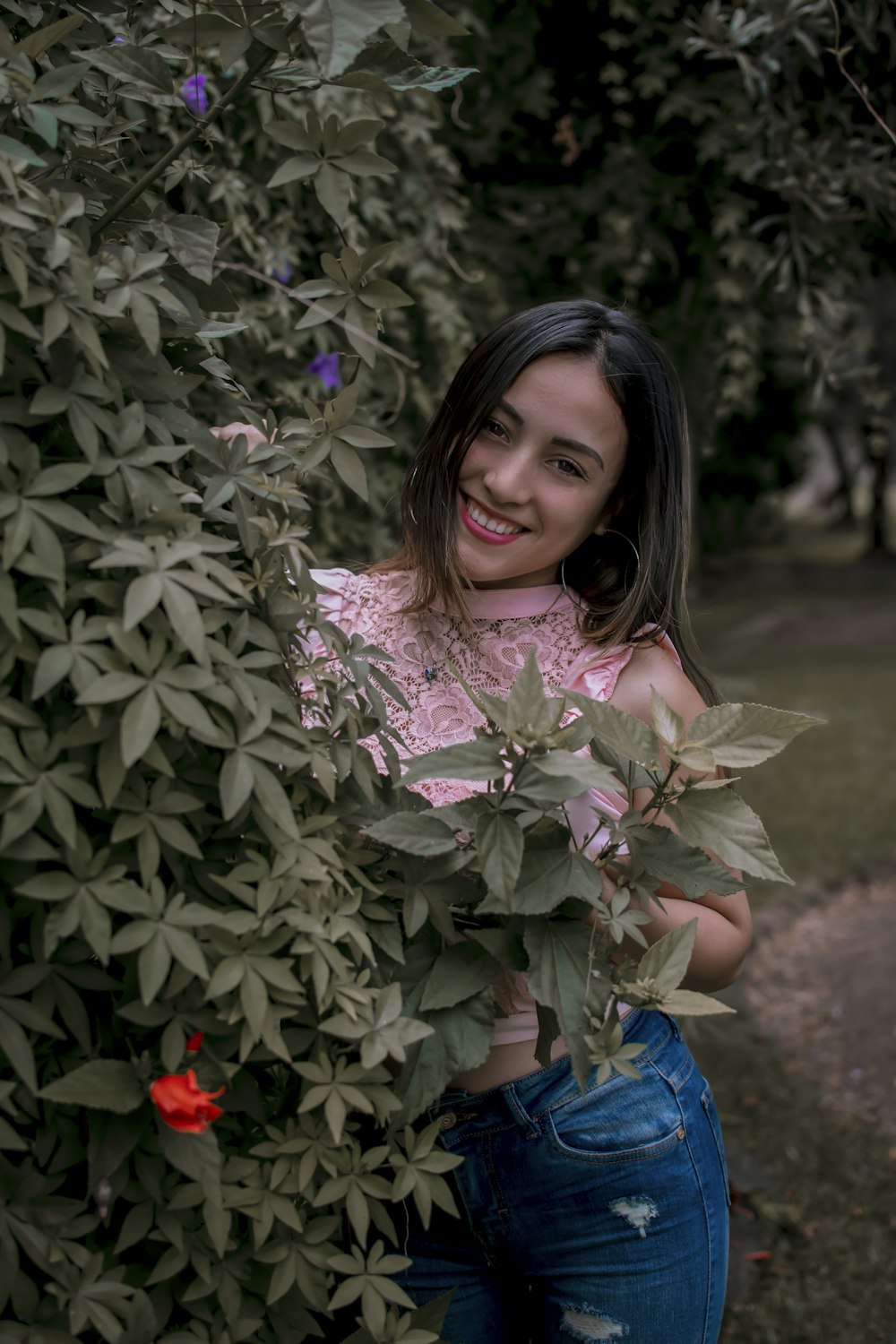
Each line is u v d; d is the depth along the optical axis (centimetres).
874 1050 381
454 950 105
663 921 122
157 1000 85
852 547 1992
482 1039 105
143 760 83
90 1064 82
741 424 743
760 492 1042
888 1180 312
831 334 278
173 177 105
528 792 94
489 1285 134
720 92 300
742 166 286
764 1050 384
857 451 2164
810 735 775
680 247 343
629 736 99
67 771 78
